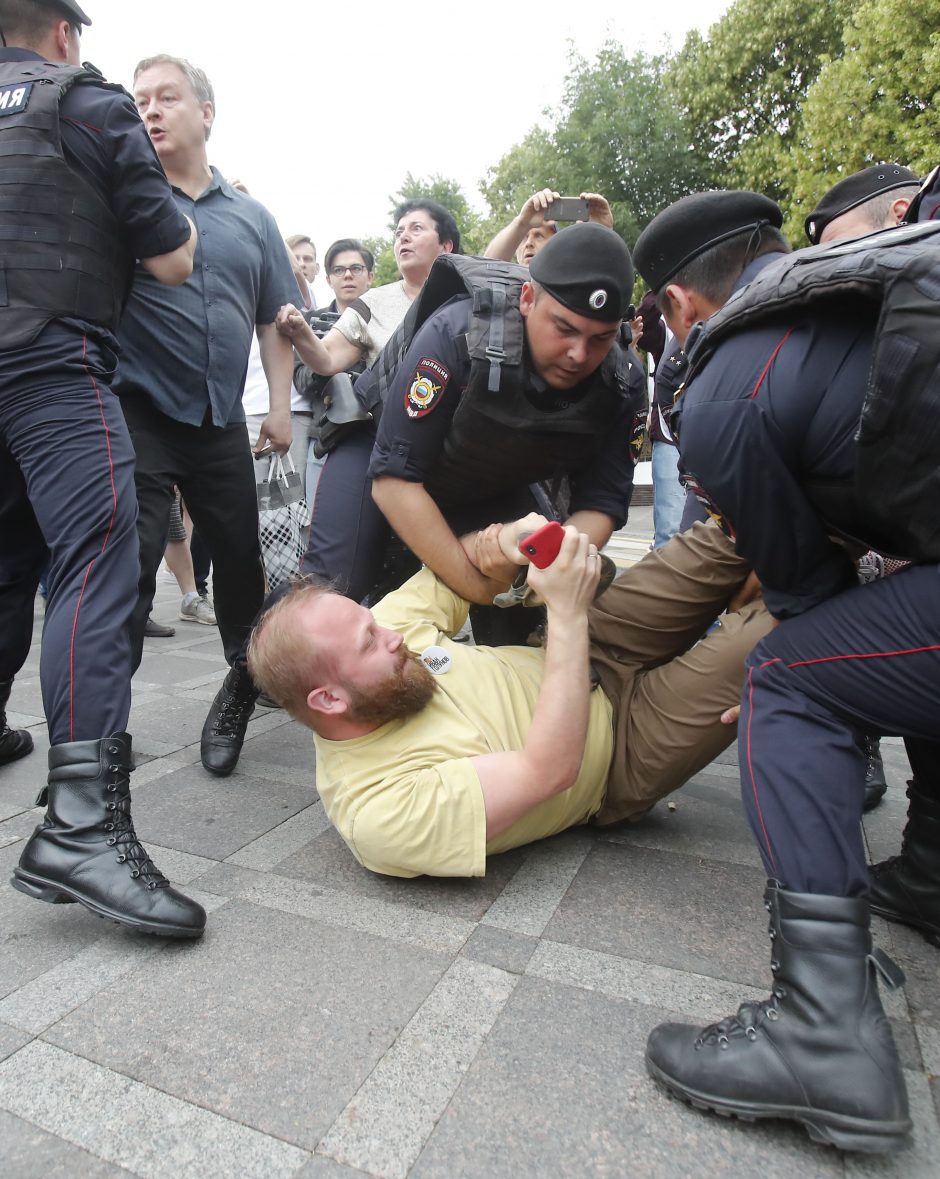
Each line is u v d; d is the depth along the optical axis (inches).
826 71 500.1
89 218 67.6
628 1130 43.4
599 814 77.1
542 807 69.4
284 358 115.2
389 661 64.3
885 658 45.9
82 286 67.4
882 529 45.8
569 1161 41.4
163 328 90.5
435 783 63.4
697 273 63.4
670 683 72.4
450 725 67.7
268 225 107.5
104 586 66.6
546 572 64.1
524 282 73.7
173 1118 44.2
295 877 69.9
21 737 99.4
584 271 66.3
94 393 68.9
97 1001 53.7
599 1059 48.2
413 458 76.3
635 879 69.1
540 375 73.8
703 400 49.0
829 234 93.0
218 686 135.9
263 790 90.0
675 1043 45.9
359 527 94.7
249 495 102.1
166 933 58.4
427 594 79.2
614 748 74.4
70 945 60.4
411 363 74.5
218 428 97.4
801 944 44.1
